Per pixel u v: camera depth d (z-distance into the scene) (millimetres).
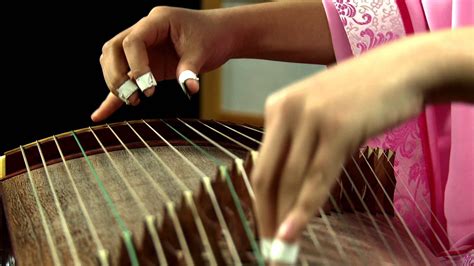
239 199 719
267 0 3105
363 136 507
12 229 795
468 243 1109
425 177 1181
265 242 527
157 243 614
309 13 1257
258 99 3604
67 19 2057
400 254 775
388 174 924
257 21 1225
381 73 526
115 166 968
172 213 645
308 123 498
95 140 1068
